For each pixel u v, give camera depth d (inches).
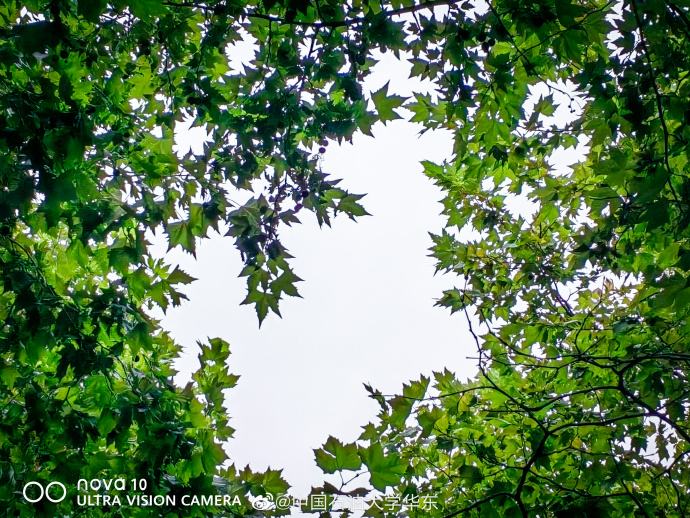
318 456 84.3
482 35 110.5
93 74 112.8
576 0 121.1
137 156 112.1
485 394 165.3
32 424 121.1
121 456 125.8
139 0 77.2
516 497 95.7
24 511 120.0
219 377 137.6
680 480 171.2
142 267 120.6
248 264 105.4
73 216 112.5
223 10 107.6
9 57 96.2
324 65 108.6
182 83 114.4
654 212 91.2
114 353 122.3
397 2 115.0
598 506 105.3
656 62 117.8
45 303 118.1
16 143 91.4
